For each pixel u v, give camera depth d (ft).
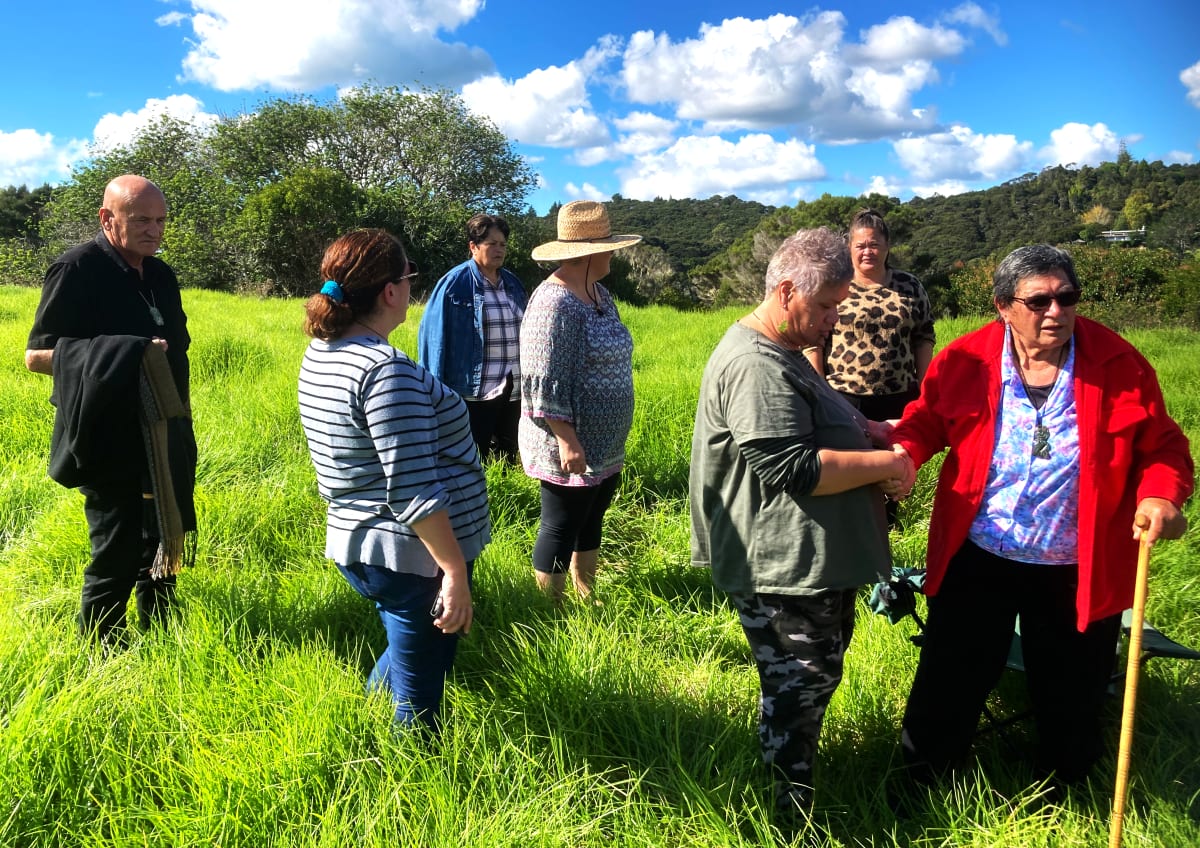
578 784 7.51
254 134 102.58
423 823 6.75
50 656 8.76
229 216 85.25
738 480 7.30
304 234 80.69
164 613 10.25
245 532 12.86
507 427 16.79
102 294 9.55
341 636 10.16
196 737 7.57
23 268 78.38
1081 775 7.94
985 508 7.83
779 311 7.22
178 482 9.54
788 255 7.06
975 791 7.93
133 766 7.37
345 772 7.24
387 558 7.32
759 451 6.87
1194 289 60.85
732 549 7.41
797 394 7.01
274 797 6.96
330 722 7.76
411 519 7.06
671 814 7.44
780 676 7.45
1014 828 7.15
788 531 7.09
